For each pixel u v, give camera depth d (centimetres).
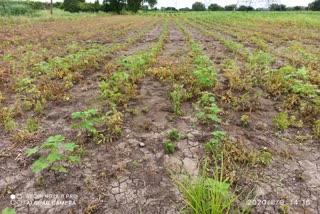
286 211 271
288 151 375
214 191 236
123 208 280
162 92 593
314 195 296
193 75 659
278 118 454
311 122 457
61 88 600
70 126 416
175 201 288
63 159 351
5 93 582
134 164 344
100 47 993
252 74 695
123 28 1964
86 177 324
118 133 415
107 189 306
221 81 662
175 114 482
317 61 845
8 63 817
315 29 1852
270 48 1103
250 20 2781
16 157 360
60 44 1209
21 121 460
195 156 364
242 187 305
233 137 409
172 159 358
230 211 269
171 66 766
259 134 420
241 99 538
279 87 595
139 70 711
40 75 705
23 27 1870
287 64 795
